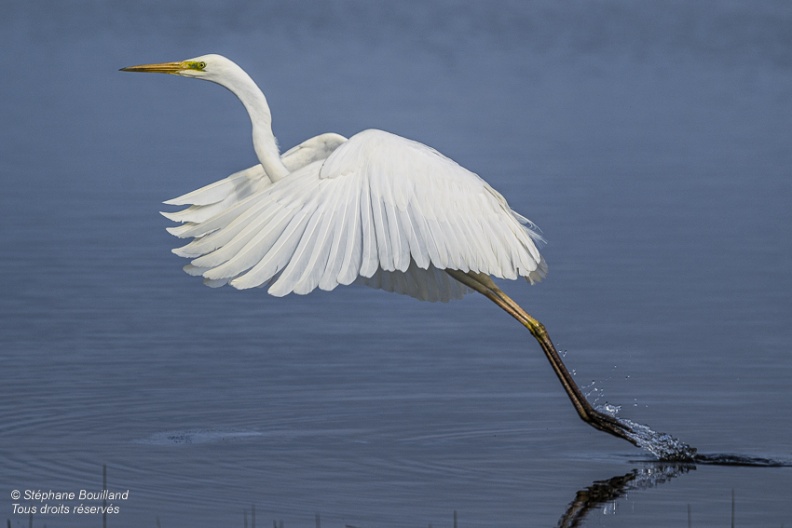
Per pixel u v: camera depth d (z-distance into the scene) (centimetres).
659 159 2909
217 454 1111
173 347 1494
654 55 5569
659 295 1762
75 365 1409
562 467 1088
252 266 819
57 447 1126
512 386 1350
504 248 914
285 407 1265
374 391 1328
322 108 3544
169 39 5888
